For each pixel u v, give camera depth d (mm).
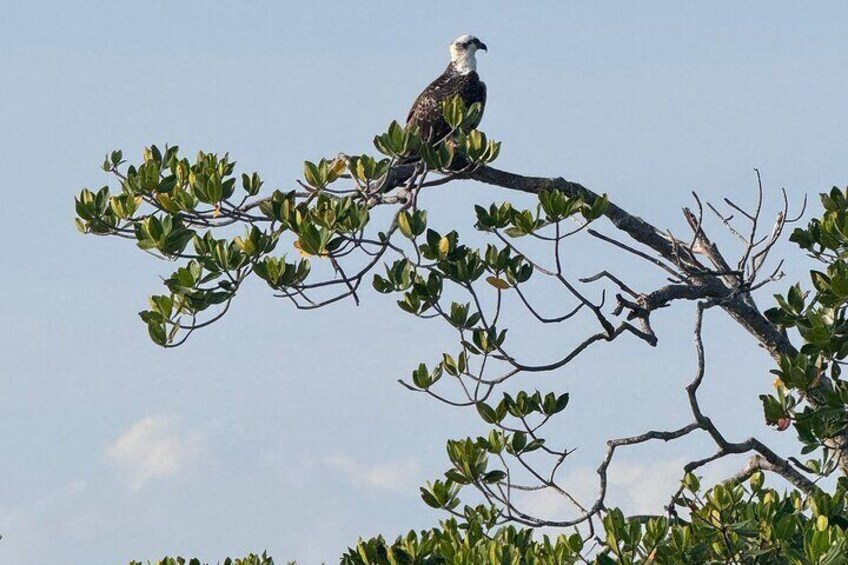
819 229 12258
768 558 11023
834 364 11555
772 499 11461
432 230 12055
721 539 11453
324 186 12766
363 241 11938
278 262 11758
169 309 12211
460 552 11297
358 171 12578
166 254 12117
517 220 12102
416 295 12547
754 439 13180
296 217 11953
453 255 12109
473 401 13414
